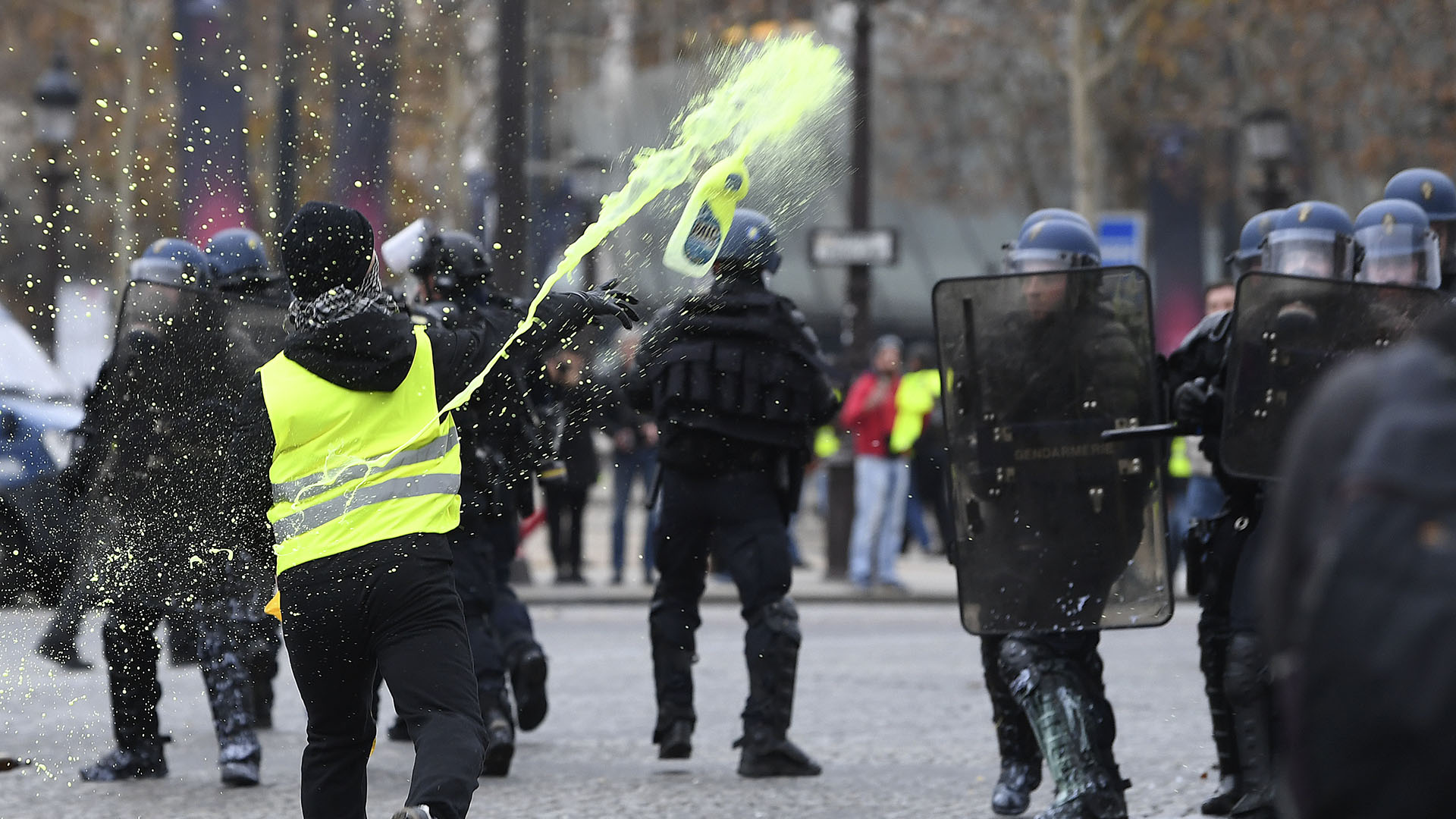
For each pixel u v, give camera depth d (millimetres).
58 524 14820
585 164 47156
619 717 21203
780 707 16844
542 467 17156
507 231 35062
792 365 16875
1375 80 63250
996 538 13914
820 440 44562
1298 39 66438
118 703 16562
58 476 14633
